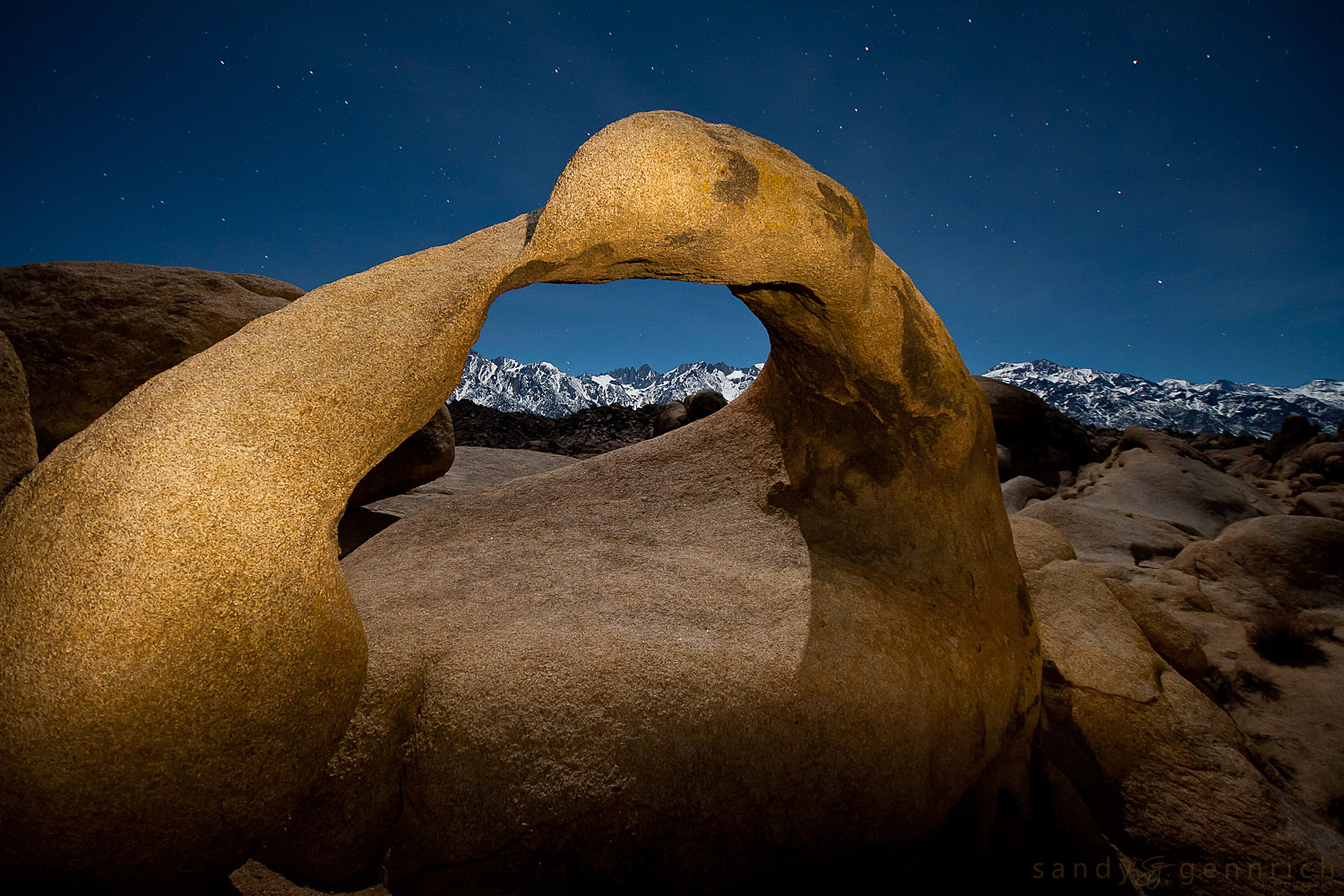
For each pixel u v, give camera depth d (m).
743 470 2.28
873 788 1.53
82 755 0.84
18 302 2.56
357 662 1.11
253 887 1.27
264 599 0.94
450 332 1.15
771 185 1.41
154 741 0.88
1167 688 2.33
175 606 0.87
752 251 1.45
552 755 1.33
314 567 1.01
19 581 0.86
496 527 2.25
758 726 1.44
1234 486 8.03
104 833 0.89
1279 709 3.08
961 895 1.67
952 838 1.72
